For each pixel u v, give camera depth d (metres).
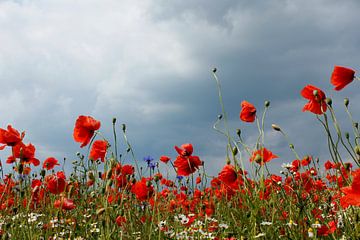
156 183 1.29
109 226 1.20
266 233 1.19
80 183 1.96
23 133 1.36
